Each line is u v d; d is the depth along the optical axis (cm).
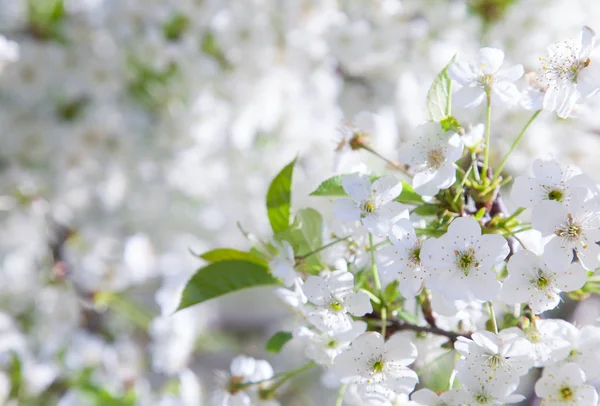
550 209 64
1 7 102
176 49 101
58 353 98
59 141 108
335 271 65
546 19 95
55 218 112
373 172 70
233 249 69
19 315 107
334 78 111
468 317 67
